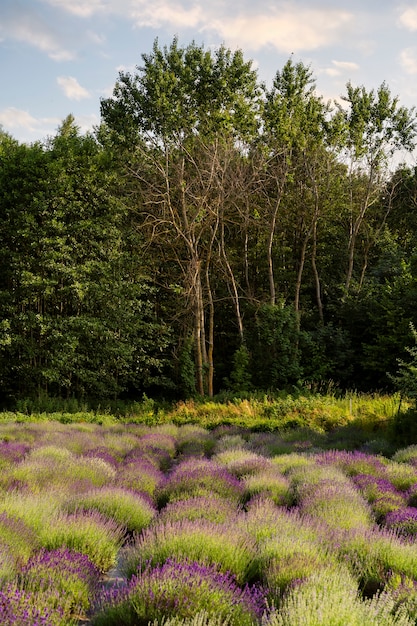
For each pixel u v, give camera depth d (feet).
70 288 90.43
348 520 26.23
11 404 92.07
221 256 109.29
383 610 15.28
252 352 97.76
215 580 16.92
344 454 45.14
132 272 97.60
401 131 116.67
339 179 116.16
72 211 92.94
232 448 50.88
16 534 20.33
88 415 77.46
